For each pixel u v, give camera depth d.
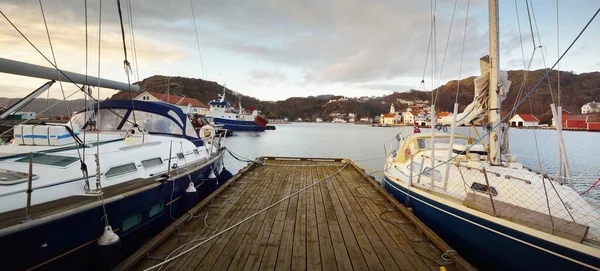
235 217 5.59
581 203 4.25
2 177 3.64
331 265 3.79
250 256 3.98
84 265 3.65
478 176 5.23
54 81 4.33
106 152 5.08
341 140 40.50
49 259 3.23
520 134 47.50
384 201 6.88
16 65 3.59
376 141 38.88
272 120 135.00
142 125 7.60
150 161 5.88
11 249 2.88
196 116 32.81
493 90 5.27
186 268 3.61
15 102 4.04
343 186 8.51
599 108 56.94
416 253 4.16
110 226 3.88
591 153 23.09
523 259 3.70
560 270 3.33
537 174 5.03
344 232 4.92
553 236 3.39
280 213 5.92
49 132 4.84
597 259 3.05
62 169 4.16
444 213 5.08
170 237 4.53
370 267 3.75
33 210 3.38
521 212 4.08
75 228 3.48
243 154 24.20
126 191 4.41
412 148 8.44
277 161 13.46
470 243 4.48
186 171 6.50
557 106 4.65
